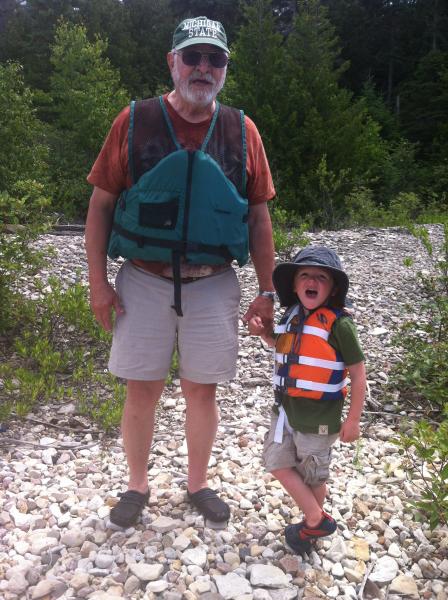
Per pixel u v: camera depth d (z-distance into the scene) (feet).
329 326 8.38
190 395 9.37
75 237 28.19
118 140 8.32
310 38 70.74
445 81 106.22
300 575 8.53
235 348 9.17
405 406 14.11
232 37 115.03
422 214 53.83
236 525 9.55
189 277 8.66
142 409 9.27
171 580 8.36
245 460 11.57
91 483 10.78
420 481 10.91
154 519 9.59
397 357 16.51
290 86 64.23
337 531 9.48
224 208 8.24
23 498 10.18
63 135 53.11
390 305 20.66
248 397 14.51
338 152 61.98
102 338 16.33
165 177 8.07
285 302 9.00
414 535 9.51
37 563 8.63
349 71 130.72
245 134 8.52
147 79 98.32
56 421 13.25
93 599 7.86
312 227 46.70
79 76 54.80
